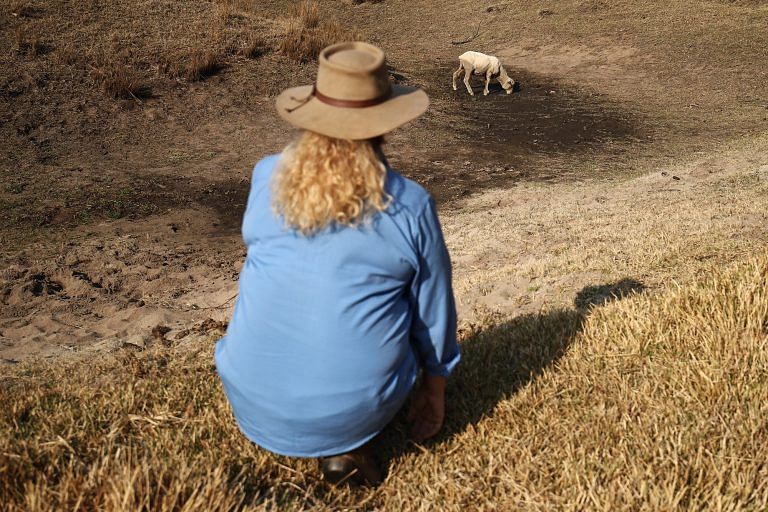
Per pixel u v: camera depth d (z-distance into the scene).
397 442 3.07
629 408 3.08
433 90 19.25
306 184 2.38
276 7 26.62
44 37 16.23
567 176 12.83
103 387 3.70
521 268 6.49
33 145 12.83
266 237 2.50
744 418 2.89
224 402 3.31
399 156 13.97
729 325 3.54
